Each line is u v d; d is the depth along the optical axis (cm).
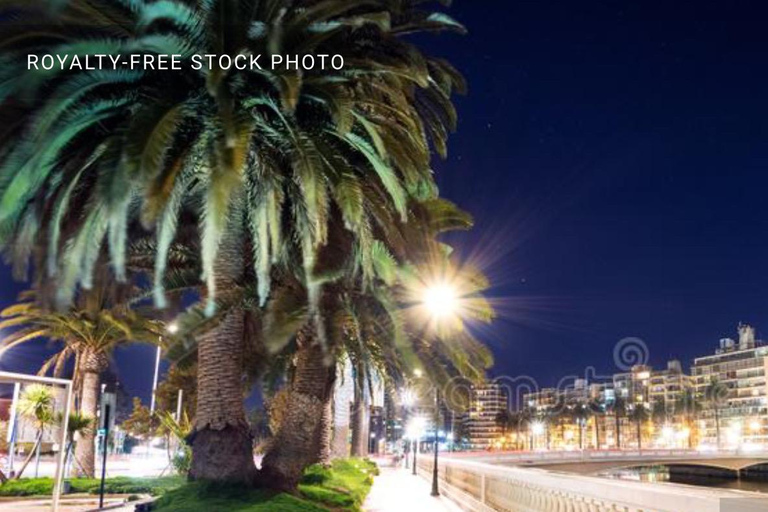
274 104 1241
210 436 1326
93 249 1113
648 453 9788
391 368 1798
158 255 1128
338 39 1345
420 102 1697
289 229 1412
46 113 1084
